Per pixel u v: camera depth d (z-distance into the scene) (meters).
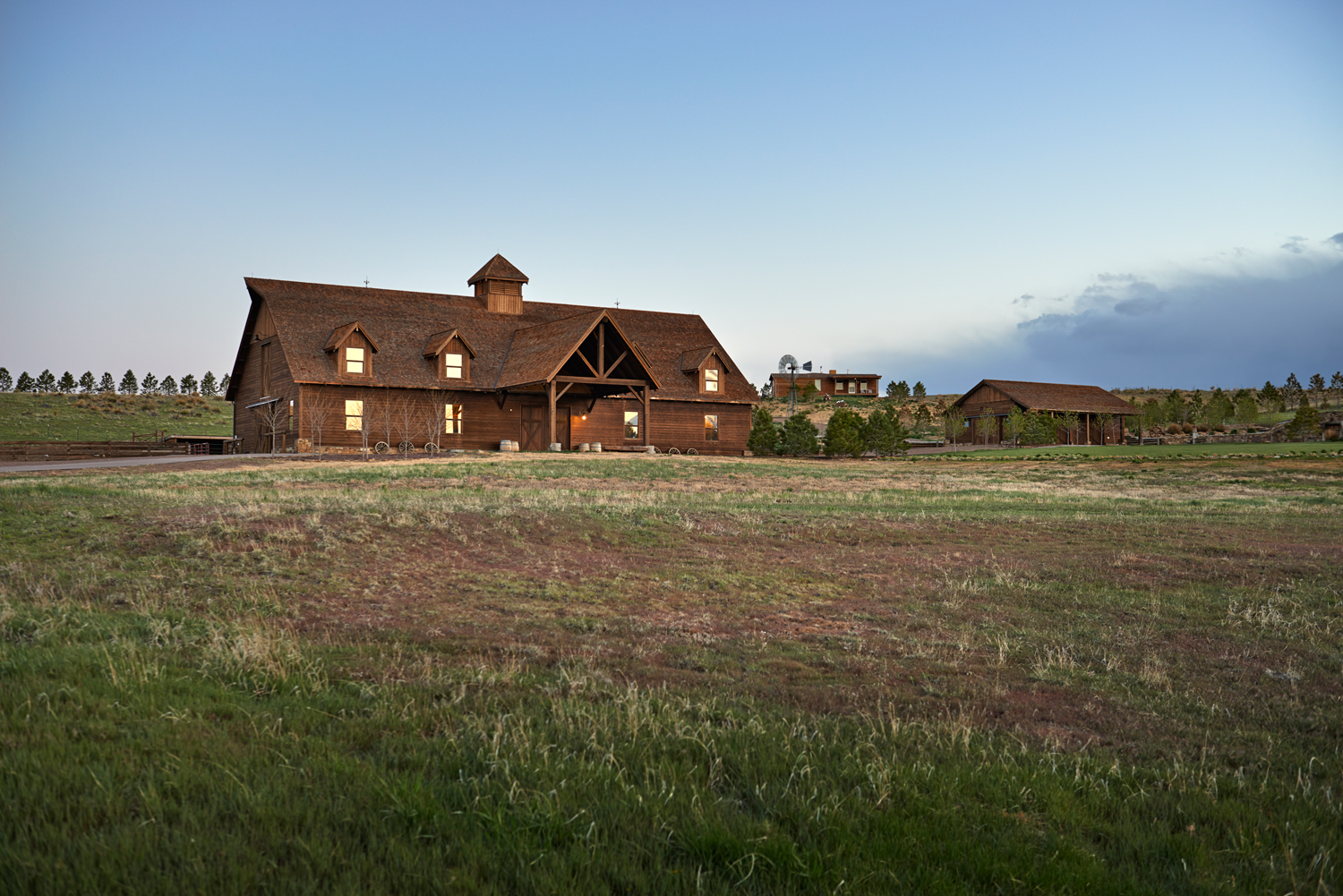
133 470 27.45
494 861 4.15
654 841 4.49
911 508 22.36
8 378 97.94
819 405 104.50
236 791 4.69
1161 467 39.91
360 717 6.32
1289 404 109.19
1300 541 17.62
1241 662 9.23
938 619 10.93
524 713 6.56
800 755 5.76
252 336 44.38
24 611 9.06
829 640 9.76
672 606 11.29
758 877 4.17
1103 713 7.43
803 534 17.11
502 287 48.19
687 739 6.05
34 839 4.05
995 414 74.38
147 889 3.70
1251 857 4.70
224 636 8.56
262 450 42.09
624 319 51.00
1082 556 15.55
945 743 6.35
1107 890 4.23
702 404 47.72
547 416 43.53
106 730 5.58
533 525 16.05
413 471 28.25
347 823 4.45
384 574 12.15
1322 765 6.29
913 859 4.48
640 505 19.55
